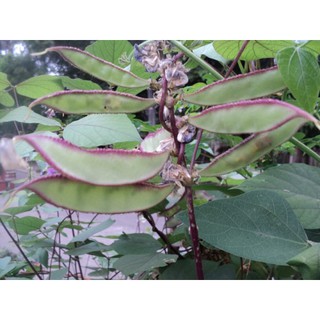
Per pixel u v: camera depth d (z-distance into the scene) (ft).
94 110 0.64
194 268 0.88
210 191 1.24
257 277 0.96
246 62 1.13
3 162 1.08
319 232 0.86
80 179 0.52
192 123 0.60
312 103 0.69
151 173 0.57
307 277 0.59
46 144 0.51
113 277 1.34
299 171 0.85
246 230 0.68
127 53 1.12
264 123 0.54
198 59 0.87
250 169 1.59
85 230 1.20
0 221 1.14
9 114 0.91
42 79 1.03
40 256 1.21
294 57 0.68
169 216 1.15
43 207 1.47
